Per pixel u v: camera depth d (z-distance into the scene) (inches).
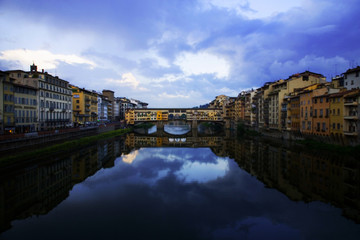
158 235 792.3
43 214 949.2
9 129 2048.5
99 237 777.6
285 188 1207.6
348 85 2094.0
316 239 755.4
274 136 3019.2
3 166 1451.8
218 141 3331.7
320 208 963.3
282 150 2158.0
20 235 788.6
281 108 2847.0
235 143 2923.2
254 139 3147.1
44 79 2677.2
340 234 776.9
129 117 5315.0
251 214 941.8
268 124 3233.3
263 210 971.3
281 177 1380.4
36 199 1102.4
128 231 820.6
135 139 3644.2
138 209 993.5
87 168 1678.2
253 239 769.6
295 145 2303.2
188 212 965.8
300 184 1240.2
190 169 1664.6
